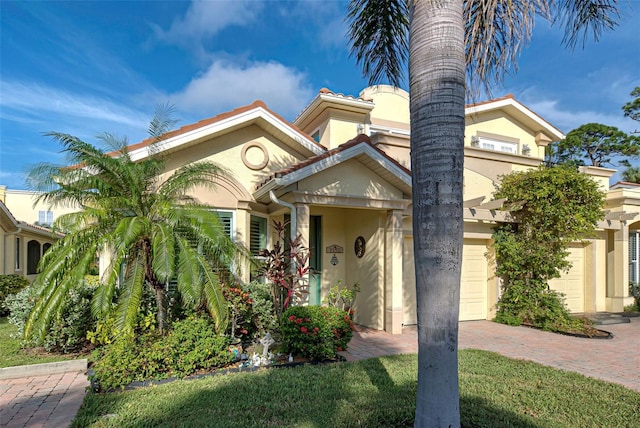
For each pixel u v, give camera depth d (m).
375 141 12.34
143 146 9.48
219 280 8.05
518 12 4.60
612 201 15.48
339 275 12.44
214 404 5.38
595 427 4.79
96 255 7.14
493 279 13.11
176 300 8.48
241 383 6.22
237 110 10.48
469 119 15.67
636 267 16.98
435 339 3.71
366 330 10.95
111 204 7.26
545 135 17.16
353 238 12.23
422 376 3.80
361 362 7.58
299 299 9.16
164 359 6.58
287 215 11.59
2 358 7.67
